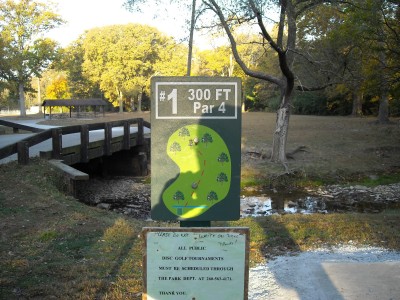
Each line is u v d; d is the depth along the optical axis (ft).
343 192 47.19
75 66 196.54
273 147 58.65
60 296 14.08
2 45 106.93
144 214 38.27
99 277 15.83
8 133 76.48
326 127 99.91
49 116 151.12
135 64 179.22
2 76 127.54
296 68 61.21
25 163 35.73
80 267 16.66
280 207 40.75
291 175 52.54
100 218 24.95
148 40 179.73
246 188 48.83
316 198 44.73
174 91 9.68
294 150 65.82
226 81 9.69
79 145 44.73
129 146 56.44
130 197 46.14
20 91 159.94
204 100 9.71
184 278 9.50
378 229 22.47
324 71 56.65
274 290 14.75
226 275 9.50
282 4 48.16
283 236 21.18
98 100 156.97
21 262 17.07
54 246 19.43
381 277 15.52
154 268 9.49
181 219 9.86
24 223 23.15
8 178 31.89
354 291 14.37
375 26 47.32
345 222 23.94
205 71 178.29
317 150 67.15
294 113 173.68
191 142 9.76
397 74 52.95
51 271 16.30
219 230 9.40
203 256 9.46
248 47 122.62
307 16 58.29
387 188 48.44
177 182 9.82
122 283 15.26
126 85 183.11
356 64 57.93
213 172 9.82
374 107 146.20
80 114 166.30
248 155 62.80
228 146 9.80
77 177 35.04
